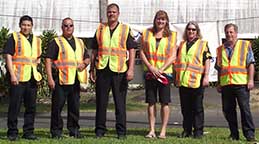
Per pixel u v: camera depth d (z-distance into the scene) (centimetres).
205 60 988
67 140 912
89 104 1953
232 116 966
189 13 2997
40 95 2005
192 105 991
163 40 969
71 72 935
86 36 2861
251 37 2902
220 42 2367
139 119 1523
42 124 1334
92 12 2984
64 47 938
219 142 921
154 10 3002
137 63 1606
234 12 3005
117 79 941
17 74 903
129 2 3014
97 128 968
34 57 923
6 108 1839
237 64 946
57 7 3009
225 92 962
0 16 2970
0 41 1955
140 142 900
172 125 1329
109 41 938
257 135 1021
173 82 1002
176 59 995
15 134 920
